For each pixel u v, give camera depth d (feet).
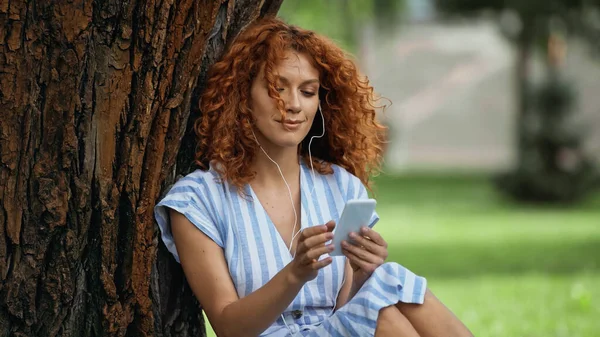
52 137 11.99
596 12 67.77
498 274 35.35
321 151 14.76
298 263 11.93
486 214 60.13
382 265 12.62
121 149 12.43
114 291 12.71
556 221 55.62
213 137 13.46
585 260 38.86
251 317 12.27
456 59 118.21
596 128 97.60
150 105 12.39
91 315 12.76
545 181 66.95
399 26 82.69
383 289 12.37
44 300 12.35
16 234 12.03
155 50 12.25
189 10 12.36
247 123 13.47
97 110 12.22
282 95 13.38
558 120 68.49
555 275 34.76
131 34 12.17
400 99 118.01
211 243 13.04
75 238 12.28
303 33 13.65
